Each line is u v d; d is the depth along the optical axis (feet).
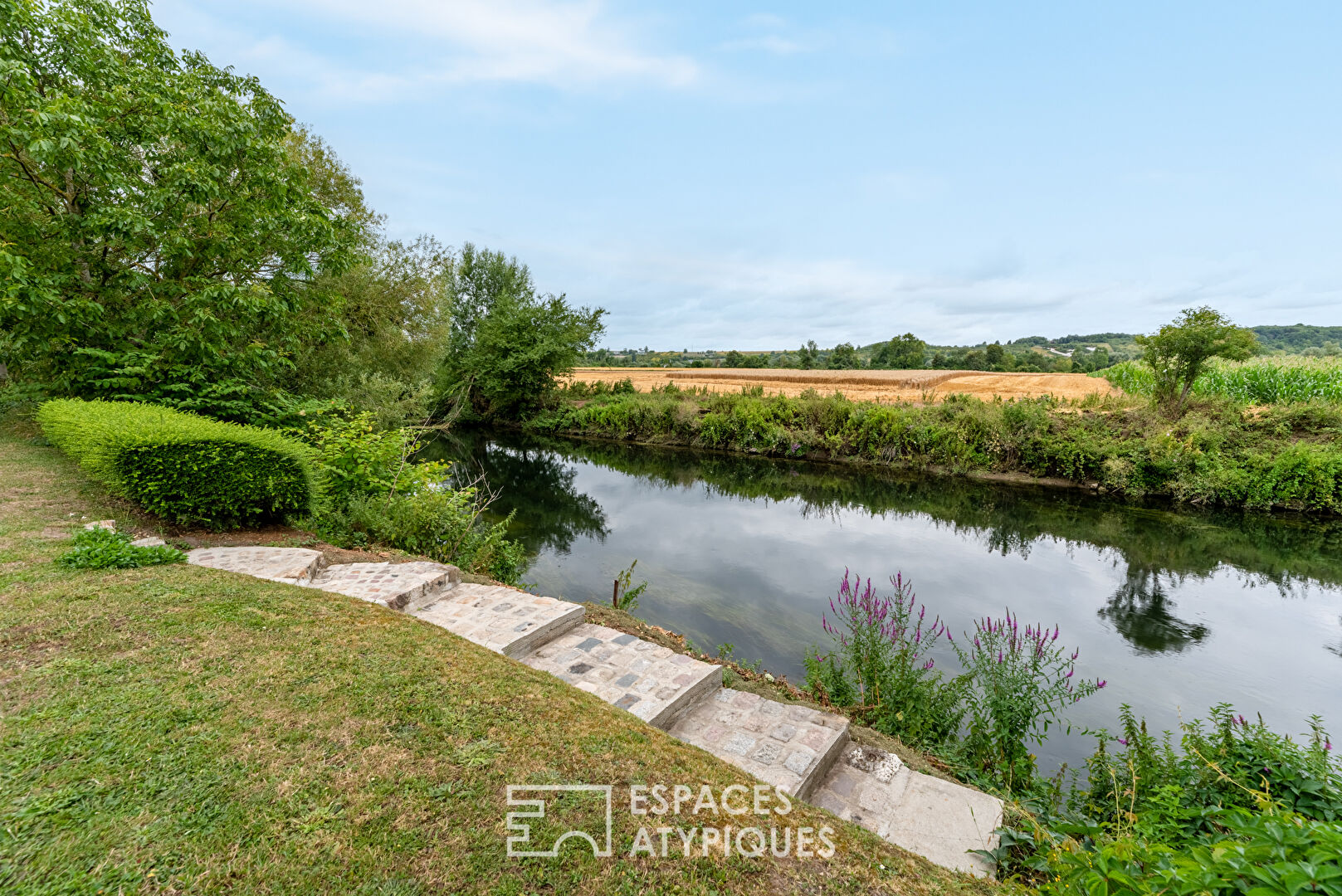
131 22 36.55
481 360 101.30
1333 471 39.70
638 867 7.04
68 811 6.88
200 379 30.81
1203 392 58.23
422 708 9.90
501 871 6.73
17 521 17.75
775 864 7.45
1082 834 8.86
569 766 8.88
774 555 33.78
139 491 18.54
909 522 42.34
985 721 14.80
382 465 27.68
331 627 12.53
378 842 6.95
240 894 6.09
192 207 34.63
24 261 26.78
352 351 60.18
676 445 83.25
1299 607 25.98
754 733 12.62
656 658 15.06
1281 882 4.42
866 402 73.15
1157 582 29.27
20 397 38.40
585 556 33.14
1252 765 10.11
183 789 7.43
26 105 27.43
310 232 35.42
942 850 9.75
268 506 21.67
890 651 16.94
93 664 10.11
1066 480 53.21
